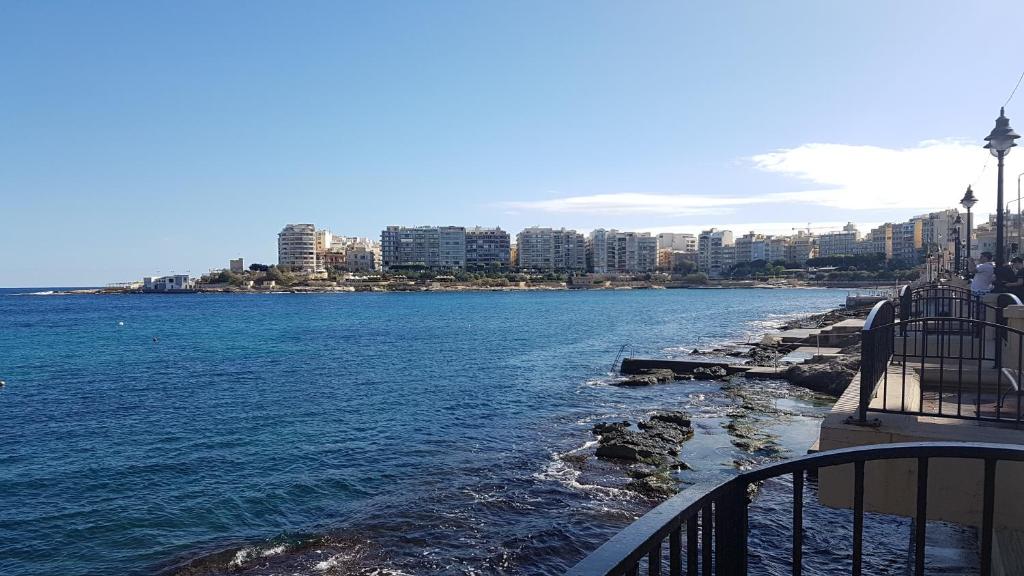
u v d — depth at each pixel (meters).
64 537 13.78
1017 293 14.38
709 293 189.88
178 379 35.59
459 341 57.38
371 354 47.44
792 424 21.95
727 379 31.84
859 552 3.14
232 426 23.67
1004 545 6.09
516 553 12.56
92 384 34.12
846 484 6.06
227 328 76.25
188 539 13.61
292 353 48.59
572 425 23.00
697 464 17.61
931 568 9.13
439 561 12.28
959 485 5.61
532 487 16.17
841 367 28.64
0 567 12.48
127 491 16.56
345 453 19.81
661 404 26.45
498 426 23.17
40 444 21.27
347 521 14.36
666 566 8.74
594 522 13.96
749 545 12.02
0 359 46.56
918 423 6.24
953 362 10.04
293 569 12.12
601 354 46.41
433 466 18.23
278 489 16.53
